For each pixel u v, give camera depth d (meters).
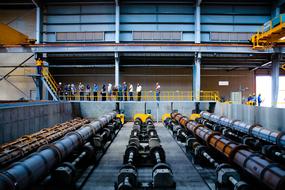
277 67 25.00
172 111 25.89
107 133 15.34
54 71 28.95
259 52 24.20
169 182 7.41
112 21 27.06
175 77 29.22
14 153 8.56
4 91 28.28
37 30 26.36
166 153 13.02
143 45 24.44
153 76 29.23
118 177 7.32
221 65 28.34
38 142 10.61
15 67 26.11
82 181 8.80
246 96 30.06
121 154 12.98
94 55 25.73
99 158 11.91
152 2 26.84
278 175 5.81
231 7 27.17
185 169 10.38
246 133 14.03
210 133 11.60
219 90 30.05
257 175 6.62
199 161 10.65
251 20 27.17
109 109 27.16
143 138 15.14
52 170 7.59
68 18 27.25
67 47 24.50
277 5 25.91
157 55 25.91
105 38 27.08
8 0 27.03
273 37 20.53
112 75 29.00
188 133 15.10
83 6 27.20
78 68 29.11
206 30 27.09
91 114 27.22
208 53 25.52
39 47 24.42
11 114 13.12
